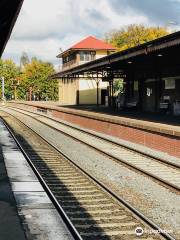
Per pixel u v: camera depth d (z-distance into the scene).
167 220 9.65
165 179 14.27
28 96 112.12
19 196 11.48
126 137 25.92
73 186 13.14
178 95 38.38
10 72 112.00
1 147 22.34
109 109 51.94
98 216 9.83
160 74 41.47
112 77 54.78
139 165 16.94
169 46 25.19
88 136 28.86
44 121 43.72
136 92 49.19
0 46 18.75
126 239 8.27
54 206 10.52
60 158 18.88
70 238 8.24
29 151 20.91
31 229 8.74
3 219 9.19
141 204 11.01
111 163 17.52
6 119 47.41
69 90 83.31
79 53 79.25
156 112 42.78
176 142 19.17
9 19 13.02
